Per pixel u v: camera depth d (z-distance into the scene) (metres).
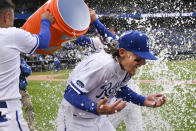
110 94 3.51
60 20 3.67
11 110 3.01
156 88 10.94
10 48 2.97
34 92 12.88
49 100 10.40
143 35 3.16
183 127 6.02
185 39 38.56
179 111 7.31
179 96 9.28
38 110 8.49
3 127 2.94
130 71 3.21
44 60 29.95
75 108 3.39
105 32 4.50
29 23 3.96
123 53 3.16
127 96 3.89
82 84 3.15
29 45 3.14
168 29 41.09
